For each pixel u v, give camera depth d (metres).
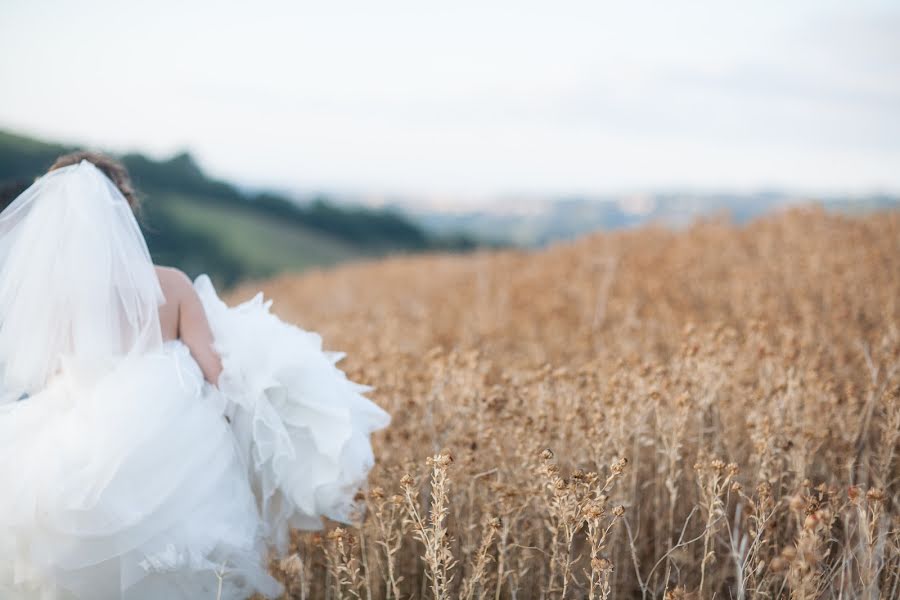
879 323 5.61
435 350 4.36
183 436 2.95
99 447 2.80
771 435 3.32
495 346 6.04
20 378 2.97
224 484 3.04
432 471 3.50
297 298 12.51
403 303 9.64
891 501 3.52
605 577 2.73
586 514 2.78
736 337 4.99
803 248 8.24
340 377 3.50
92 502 2.73
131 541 2.78
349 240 76.62
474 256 14.74
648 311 6.49
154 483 2.85
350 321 7.17
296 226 76.44
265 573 3.10
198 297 3.34
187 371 3.12
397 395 4.19
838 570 2.95
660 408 3.64
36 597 2.75
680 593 2.71
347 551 3.07
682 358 4.38
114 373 2.98
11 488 2.76
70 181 3.01
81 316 2.92
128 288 3.02
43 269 2.92
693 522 3.52
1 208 3.09
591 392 3.88
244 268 62.69
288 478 3.26
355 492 3.33
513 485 3.26
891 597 2.86
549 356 5.81
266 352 3.29
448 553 2.84
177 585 2.90
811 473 3.75
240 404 3.24
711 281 7.62
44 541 2.72
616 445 3.39
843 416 3.82
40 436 2.87
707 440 3.89
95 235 2.96
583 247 11.66
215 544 2.91
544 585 3.29
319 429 3.28
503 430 3.63
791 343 4.40
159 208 69.88
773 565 2.39
